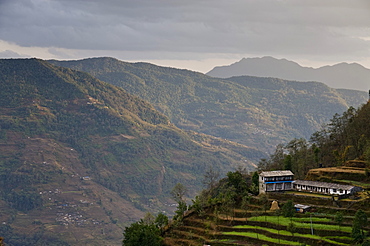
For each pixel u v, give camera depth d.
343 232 159.38
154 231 188.88
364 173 199.62
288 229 164.88
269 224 175.00
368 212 167.12
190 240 185.62
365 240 151.88
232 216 191.38
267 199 191.75
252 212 187.38
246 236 171.12
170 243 186.75
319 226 165.12
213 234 180.88
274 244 162.00
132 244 177.25
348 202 177.62
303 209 178.50
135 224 192.88
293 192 197.88
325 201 182.00
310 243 158.50
